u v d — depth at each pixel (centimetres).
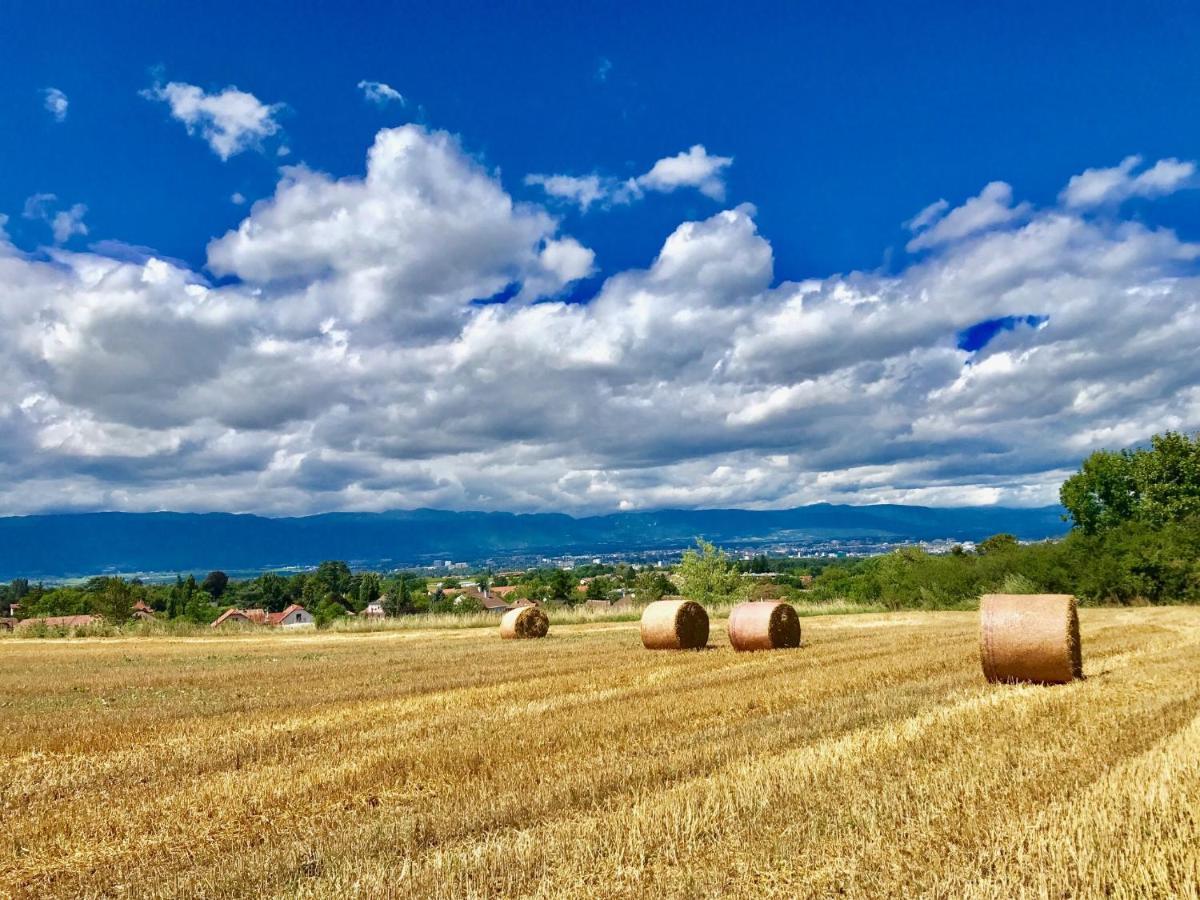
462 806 770
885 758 880
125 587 6481
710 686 1490
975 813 686
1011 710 1123
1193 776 748
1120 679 1395
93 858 692
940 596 4638
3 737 1191
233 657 2525
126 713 1395
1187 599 3928
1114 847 596
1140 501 5375
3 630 4031
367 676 1845
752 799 742
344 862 641
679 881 580
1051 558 4338
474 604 8900
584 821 705
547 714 1245
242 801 827
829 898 555
